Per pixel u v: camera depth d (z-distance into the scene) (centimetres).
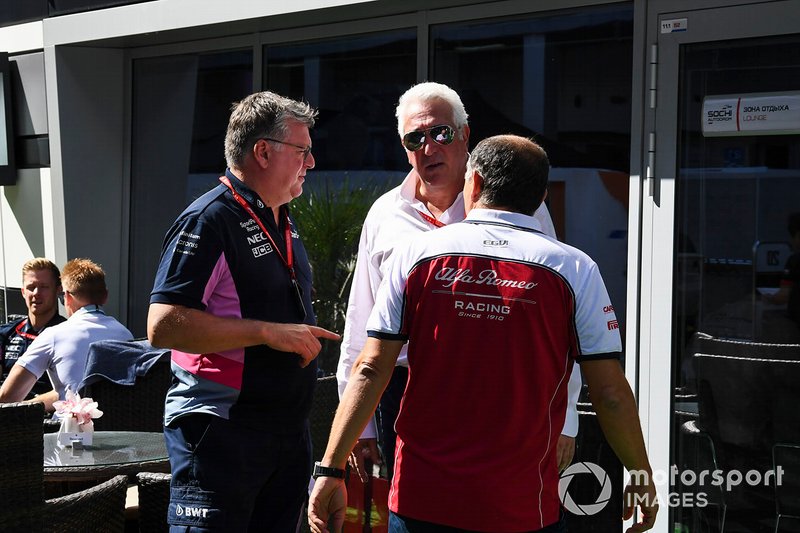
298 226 1155
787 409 847
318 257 1146
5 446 654
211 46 1247
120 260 1355
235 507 629
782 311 846
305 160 662
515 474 530
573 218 963
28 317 1220
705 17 860
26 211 1377
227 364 629
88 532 712
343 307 1131
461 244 551
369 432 761
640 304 896
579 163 959
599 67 947
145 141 1331
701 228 877
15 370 1025
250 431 635
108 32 1243
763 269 852
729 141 862
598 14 947
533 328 530
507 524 529
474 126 1030
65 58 1303
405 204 739
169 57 1302
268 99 654
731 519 870
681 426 884
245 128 646
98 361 1005
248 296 637
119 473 784
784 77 838
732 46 857
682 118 881
